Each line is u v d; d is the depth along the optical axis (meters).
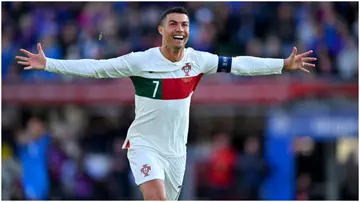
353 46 72.00
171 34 35.44
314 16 73.69
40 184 60.38
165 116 35.94
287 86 66.56
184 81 35.97
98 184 64.00
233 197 62.06
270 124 65.44
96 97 69.00
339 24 74.75
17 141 69.88
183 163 37.00
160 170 35.88
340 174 65.12
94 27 74.44
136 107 36.47
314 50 70.75
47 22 77.25
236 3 75.00
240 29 73.12
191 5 75.00
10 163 59.94
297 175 65.69
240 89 66.81
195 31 71.69
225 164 62.28
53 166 61.56
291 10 73.69
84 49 72.25
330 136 64.94
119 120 70.19
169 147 36.34
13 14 78.56
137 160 35.94
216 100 66.81
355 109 65.25
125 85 68.75
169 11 35.84
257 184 61.97
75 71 34.84
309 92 66.62
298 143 66.94
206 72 36.66
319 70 69.62
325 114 65.12
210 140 68.50
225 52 71.38
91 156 66.31
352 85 67.25
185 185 62.62
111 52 71.31
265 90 66.56
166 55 35.88
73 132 69.44
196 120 69.94
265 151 65.31
